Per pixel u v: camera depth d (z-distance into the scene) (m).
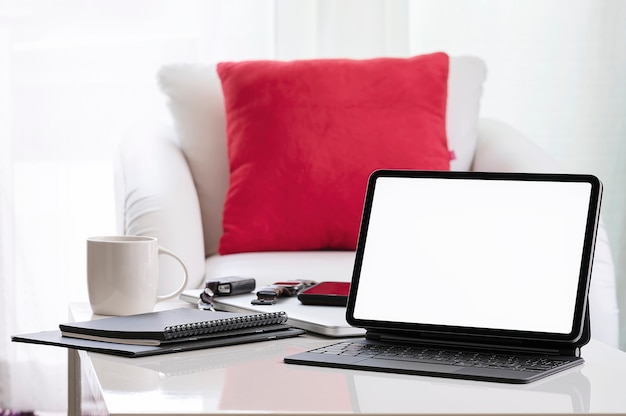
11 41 2.66
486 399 0.78
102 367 0.90
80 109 2.70
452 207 1.06
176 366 0.91
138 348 0.97
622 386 0.83
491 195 1.05
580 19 2.81
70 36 2.69
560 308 0.96
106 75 2.71
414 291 1.04
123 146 2.12
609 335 1.69
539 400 0.77
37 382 2.66
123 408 0.74
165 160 2.04
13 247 2.67
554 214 1.01
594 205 0.99
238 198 2.04
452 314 1.01
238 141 2.09
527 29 2.80
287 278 1.69
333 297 1.25
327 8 2.73
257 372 0.88
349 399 0.77
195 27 2.74
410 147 2.06
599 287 1.70
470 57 2.32
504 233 1.02
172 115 2.21
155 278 1.25
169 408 0.74
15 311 2.67
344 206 2.01
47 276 2.69
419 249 1.06
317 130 2.06
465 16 2.79
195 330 1.01
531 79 2.81
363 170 2.03
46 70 2.68
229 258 1.94
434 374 0.87
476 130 2.28
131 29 2.72
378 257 1.08
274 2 2.72
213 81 2.23
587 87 2.82
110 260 1.20
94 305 1.22
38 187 2.69
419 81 2.14
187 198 1.93
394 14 2.74
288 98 2.08
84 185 2.71
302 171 2.03
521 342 0.97
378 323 1.04
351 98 2.09
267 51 2.76
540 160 2.06
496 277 1.01
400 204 1.10
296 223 2.01
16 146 2.67
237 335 1.06
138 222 1.82
